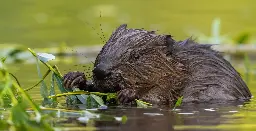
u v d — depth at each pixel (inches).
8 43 762.2
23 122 315.0
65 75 442.6
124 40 455.8
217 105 416.5
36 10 1031.6
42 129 310.2
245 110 388.2
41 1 1103.0
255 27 858.1
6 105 395.5
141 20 923.4
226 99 452.1
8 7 1040.8
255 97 466.6
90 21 920.9
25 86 505.4
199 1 1109.1
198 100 448.5
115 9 1034.1
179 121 341.1
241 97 459.5
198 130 313.3
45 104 413.4
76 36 830.5
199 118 352.8
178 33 825.5
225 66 474.6
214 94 454.9
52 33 855.1
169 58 462.0
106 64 440.1
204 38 752.3
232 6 1054.4
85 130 311.1
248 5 1059.9
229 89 459.5
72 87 438.0
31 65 666.8
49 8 1049.5
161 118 351.6
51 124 327.9
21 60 681.6
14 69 631.2
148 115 364.5
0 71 344.5
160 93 451.2
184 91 455.8
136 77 447.2
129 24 884.0
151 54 456.4
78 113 358.0
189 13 992.2
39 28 898.7
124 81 442.6
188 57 471.5
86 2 1103.6
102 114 367.2
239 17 946.1
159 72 454.6
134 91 438.0
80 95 420.2
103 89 442.3
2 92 341.7
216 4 1082.1
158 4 1096.2
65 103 420.5
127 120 343.0
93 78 439.5
